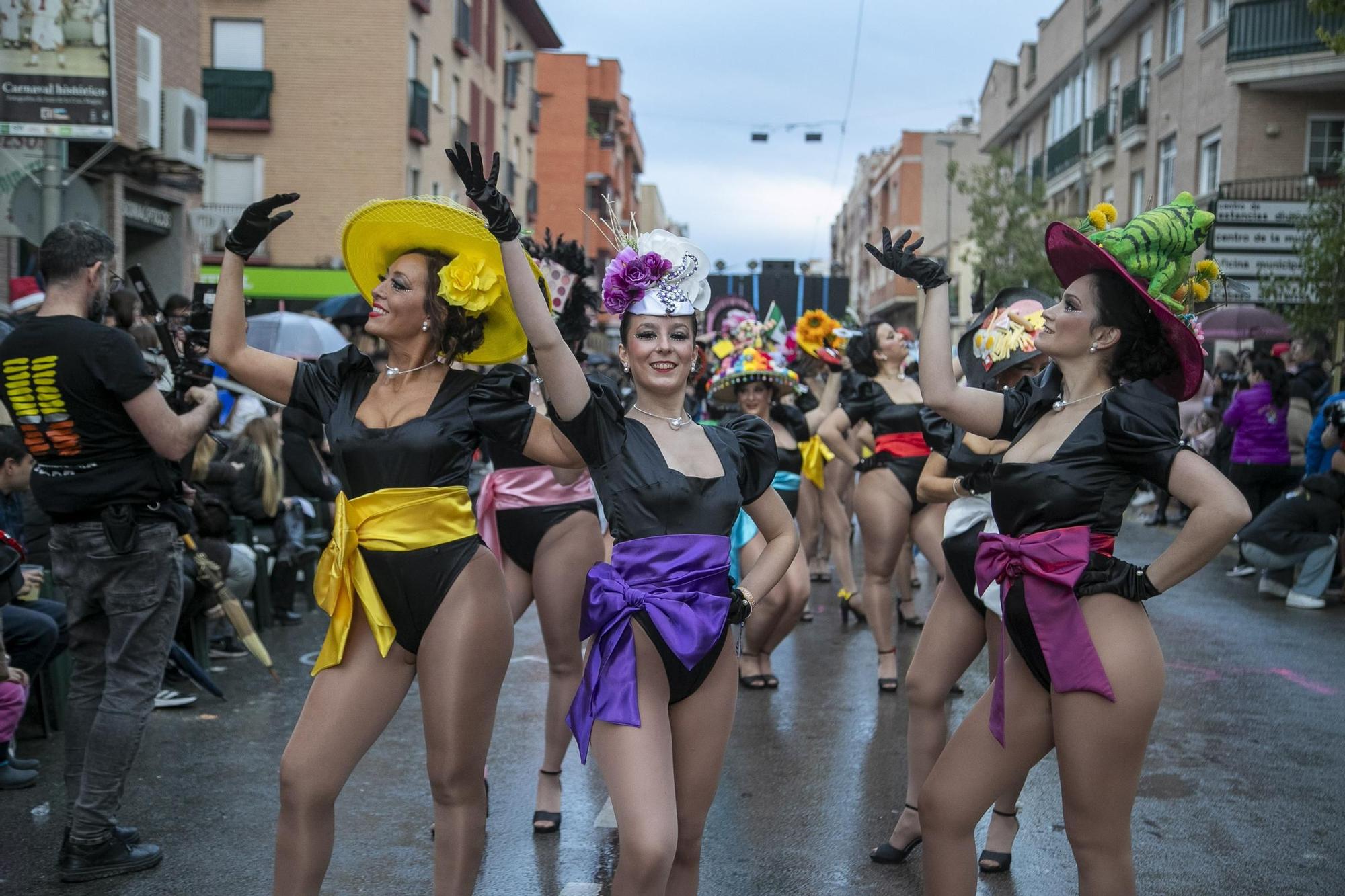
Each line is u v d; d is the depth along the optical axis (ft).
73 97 29.89
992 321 15.44
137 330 21.31
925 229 184.96
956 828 10.54
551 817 15.31
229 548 23.77
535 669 24.26
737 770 17.87
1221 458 41.37
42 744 18.53
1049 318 10.68
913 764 14.38
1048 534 10.12
